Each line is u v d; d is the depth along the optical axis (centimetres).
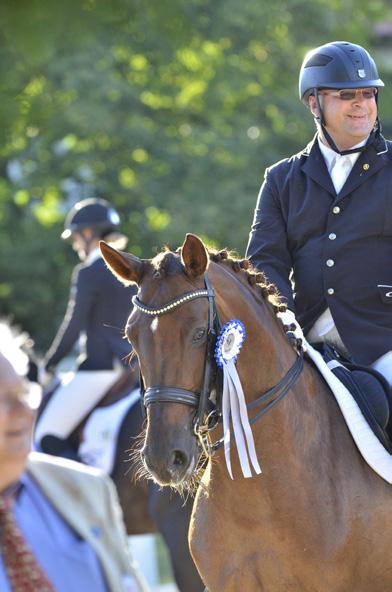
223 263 841
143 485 1259
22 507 474
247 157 3328
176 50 789
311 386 845
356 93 914
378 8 3478
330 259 916
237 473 799
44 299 3666
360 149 917
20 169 3431
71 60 3030
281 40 3341
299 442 812
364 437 831
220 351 767
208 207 3203
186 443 746
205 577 832
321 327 938
